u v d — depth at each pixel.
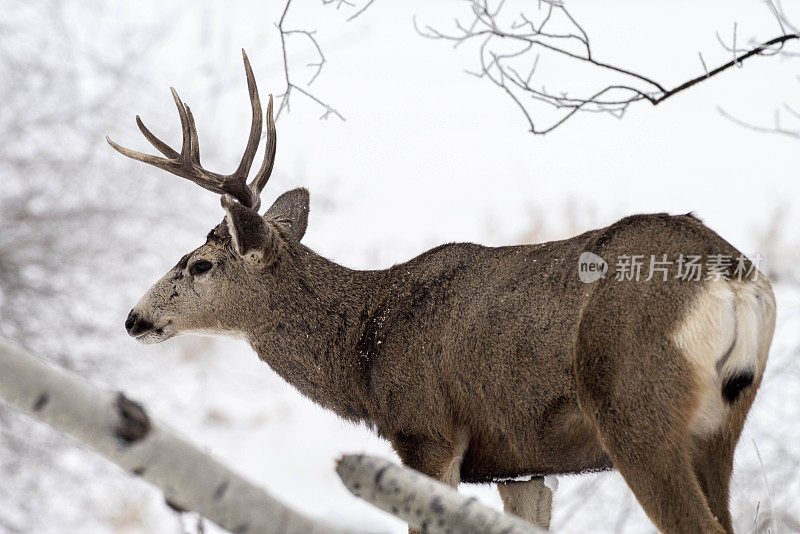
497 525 5.32
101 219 36.47
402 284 14.80
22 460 31.75
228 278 15.69
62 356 34.25
